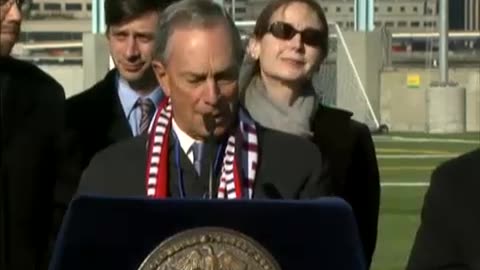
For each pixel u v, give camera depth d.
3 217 8.00
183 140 6.87
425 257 6.62
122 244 5.91
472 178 6.62
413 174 34.12
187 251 5.92
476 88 54.56
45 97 8.23
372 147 9.67
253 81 9.20
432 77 54.03
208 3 6.67
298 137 7.07
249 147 6.91
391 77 53.56
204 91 6.66
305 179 6.96
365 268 6.05
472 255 6.54
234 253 5.95
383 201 27.91
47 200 8.23
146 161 6.90
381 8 90.00
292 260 6.00
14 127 8.08
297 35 9.05
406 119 53.69
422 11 89.56
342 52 50.84
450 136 48.97
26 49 63.78
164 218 5.91
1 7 7.95
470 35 69.75
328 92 49.88
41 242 8.17
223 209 5.95
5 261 8.00
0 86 8.09
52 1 86.75
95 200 5.88
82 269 5.91
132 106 9.11
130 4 8.92
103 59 49.47
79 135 8.94
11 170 8.04
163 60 6.74
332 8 63.28
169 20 6.69
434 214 6.65
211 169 6.86
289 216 5.98
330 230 5.99
